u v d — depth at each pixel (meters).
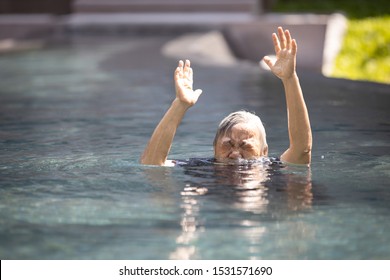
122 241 6.12
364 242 6.08
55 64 24.45
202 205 7.09
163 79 19.55
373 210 6.93
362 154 9.50
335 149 9.84
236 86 17.56
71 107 14.70
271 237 6.20
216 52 28.08
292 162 8.73
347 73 27.88
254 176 8.16
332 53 28.34
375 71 29.00
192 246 6.00
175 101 8.77
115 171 8.55
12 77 20.89
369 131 11.31
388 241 6.10
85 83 19.05
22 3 44.25
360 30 35.31
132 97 16.14
